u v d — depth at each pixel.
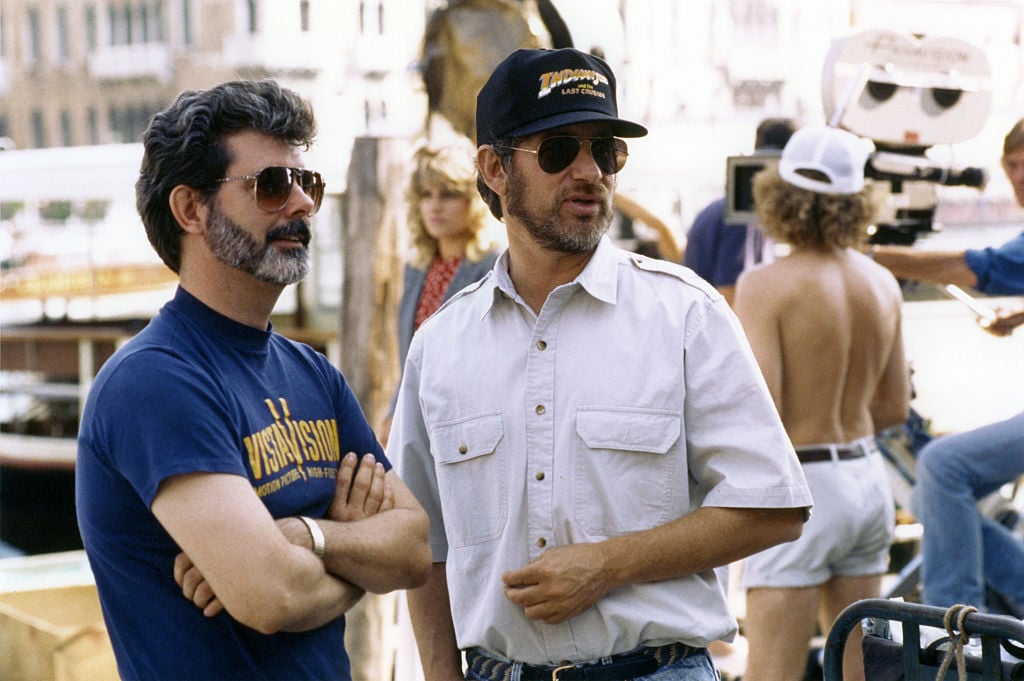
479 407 2.40
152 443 1.91
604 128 2.35
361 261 4.70
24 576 4.99
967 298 4.56
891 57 4.28
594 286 2.34
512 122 2.34
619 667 2.31
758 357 3.66
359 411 2.35
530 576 2.26
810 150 3.65
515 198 2.36
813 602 3.71
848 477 3.67
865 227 3.71
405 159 4.68
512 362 2.39
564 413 2.32
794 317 3.63
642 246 7.38
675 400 2.29
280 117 2.09
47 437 9.20
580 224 2.32
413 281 4.42
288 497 2.09
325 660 2.11
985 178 4.40
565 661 2.34
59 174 8.59
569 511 2.29
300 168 2.12
